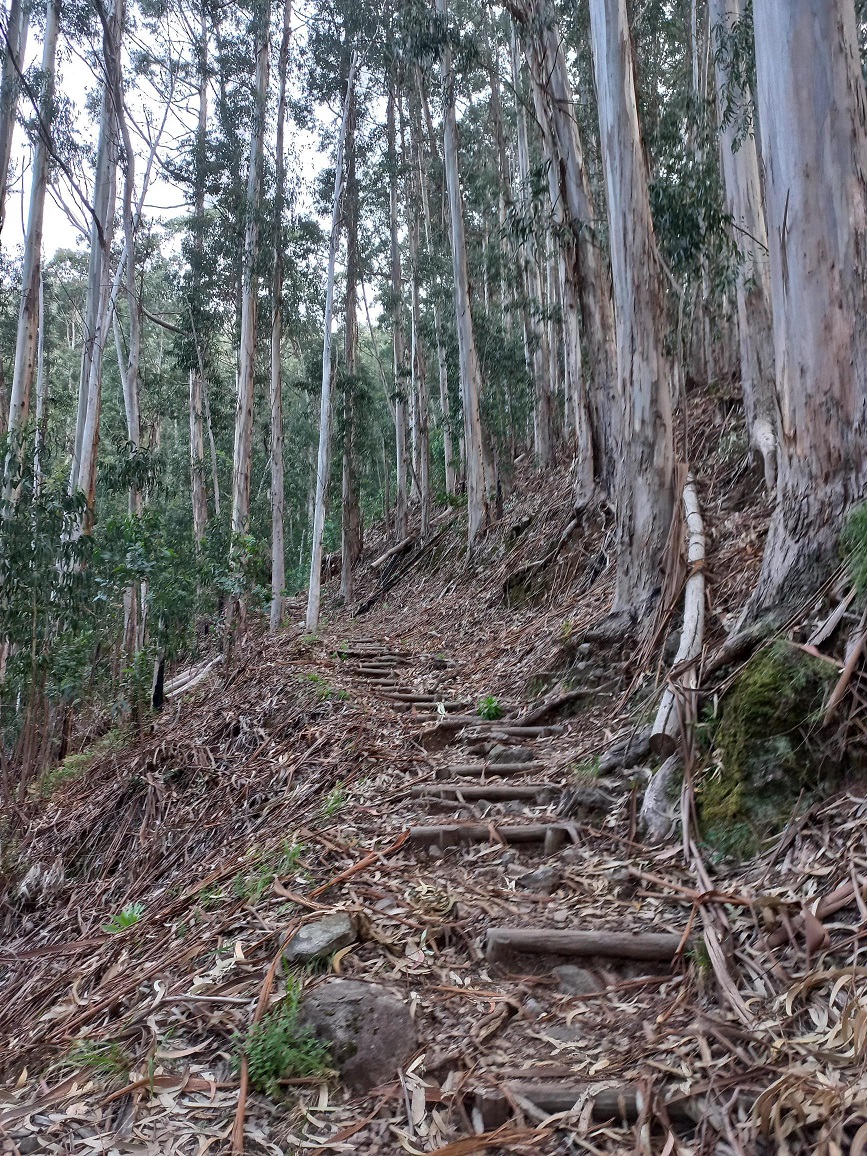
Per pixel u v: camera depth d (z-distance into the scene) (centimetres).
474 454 1711
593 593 938
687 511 741
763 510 773
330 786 627
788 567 454
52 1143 259
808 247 442
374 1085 282
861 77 445
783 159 450
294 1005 309
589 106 1648
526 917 377
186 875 609
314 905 395
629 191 697
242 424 1703
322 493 1583
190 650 1716
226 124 1811
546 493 1650
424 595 1833
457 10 2141
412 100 2259
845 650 400
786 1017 271
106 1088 289
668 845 409
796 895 327
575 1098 258
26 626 957
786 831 364
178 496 2864
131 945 448
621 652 676
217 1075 290
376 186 2233
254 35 1778
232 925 398
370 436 2786
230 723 931
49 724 1215
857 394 433
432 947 361
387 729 729
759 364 961
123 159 1552
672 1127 246
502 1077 274
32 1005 447
